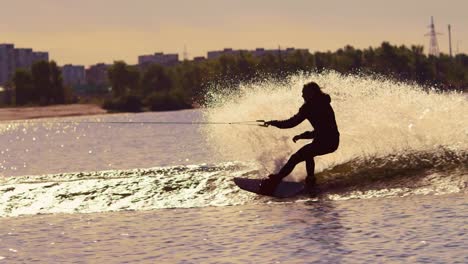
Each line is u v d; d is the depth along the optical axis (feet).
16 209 85.61
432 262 51.37
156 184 91.45
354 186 82.23
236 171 95.86
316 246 58.13
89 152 236.02
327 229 64.18
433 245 56.08
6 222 78.28
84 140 361.30
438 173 83.82
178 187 89.25
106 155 211.41
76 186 94.07
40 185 96.37
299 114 81.10
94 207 83.97
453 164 86.43
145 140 298.35
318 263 53.01
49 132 569.23
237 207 78.74
